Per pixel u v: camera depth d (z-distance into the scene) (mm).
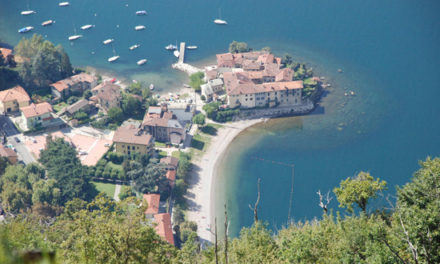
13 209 154375
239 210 177750
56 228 76125
